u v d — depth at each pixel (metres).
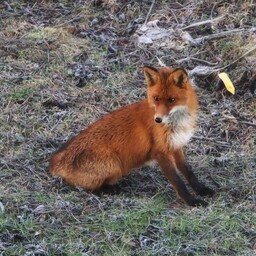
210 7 16.95
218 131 13.44
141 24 16.75
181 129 11.25
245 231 10.31
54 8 17.61
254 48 14.98
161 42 16.06
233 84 14.54
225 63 15.09
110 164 11.59
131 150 11.59
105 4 17.44
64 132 13.39
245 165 12.26
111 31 16.70
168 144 11.24
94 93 14.50
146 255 9.70
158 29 16.44
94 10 17.38
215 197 11.41
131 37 16.38
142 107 11.55
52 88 14.61
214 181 11.83
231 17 16.42
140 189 11.84
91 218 10.59
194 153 12.80
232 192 11.48
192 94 11.37
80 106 14.10
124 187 11.91
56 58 15.59
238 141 13.12
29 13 17.41
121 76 15.00
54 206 10.90
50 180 11.83
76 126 13.55
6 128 13.33
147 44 16.00
